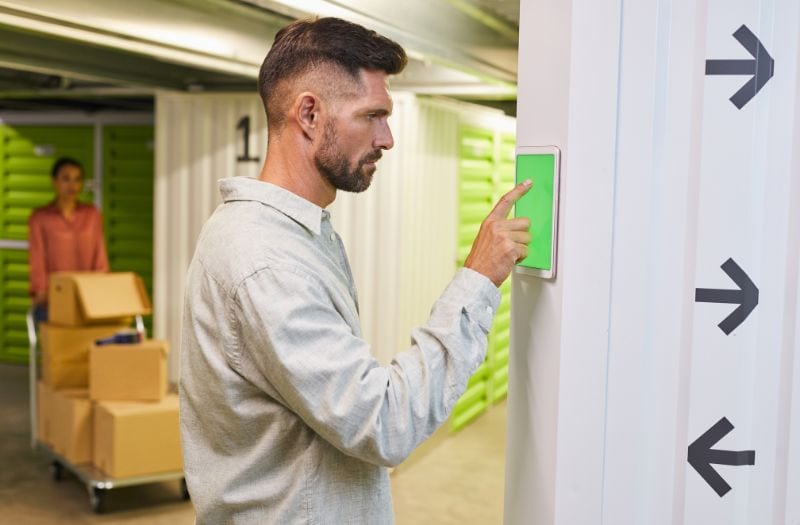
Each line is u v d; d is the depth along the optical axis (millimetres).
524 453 1740
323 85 1621
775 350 1515
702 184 1501
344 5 3041
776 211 1495
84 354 5418
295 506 1634
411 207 5801
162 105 6312
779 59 1469
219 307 1590
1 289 9008
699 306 1522
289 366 1502
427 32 3633
